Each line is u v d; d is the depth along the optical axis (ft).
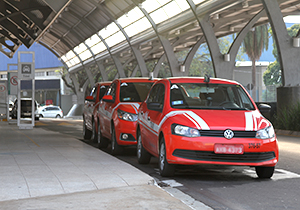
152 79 40.47
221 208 18.21
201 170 28.37
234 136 23.63
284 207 18.31
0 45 178.81
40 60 308.81
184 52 236.22
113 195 19.20
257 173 25.50
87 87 231.50
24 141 45.78
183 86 28.30
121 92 38.55
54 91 295.69
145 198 18.67
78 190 20.24
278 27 65.92
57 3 84.43
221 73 85.56
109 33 138.31
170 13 96.89
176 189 22.20
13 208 16.78
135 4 99.60
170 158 24.06
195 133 23.61
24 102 129.80
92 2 112.78
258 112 26.68
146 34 114.11
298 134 60.03
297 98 65.05
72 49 178.91
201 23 83.35
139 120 31.83
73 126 93.04
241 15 99.71
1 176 23.27
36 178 22.72
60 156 32.12
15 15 122.01
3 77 331.36
